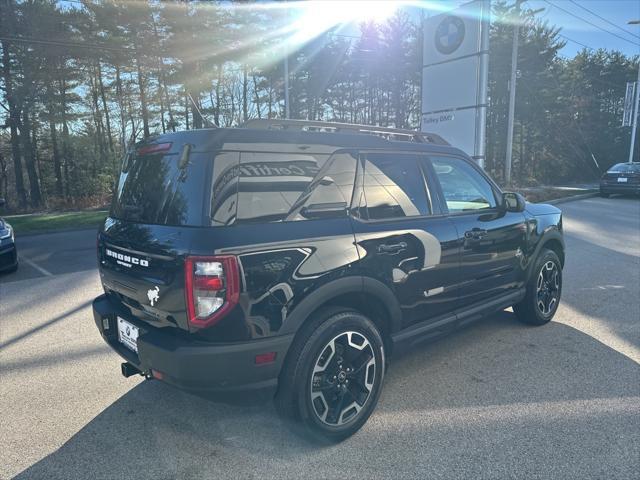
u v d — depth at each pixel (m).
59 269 7.80
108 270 2.93
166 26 25.72
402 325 3.13
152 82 29.75
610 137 38.06
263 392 2.42
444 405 3.10
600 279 6.35
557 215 4.73
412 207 3.20
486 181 3.95
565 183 32.00
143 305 2.59
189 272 2.24
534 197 17.77
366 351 2.80
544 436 2.72
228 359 2.28
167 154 2.60
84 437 2.81
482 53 13.41
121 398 3.29
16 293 6.18
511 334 4.38
